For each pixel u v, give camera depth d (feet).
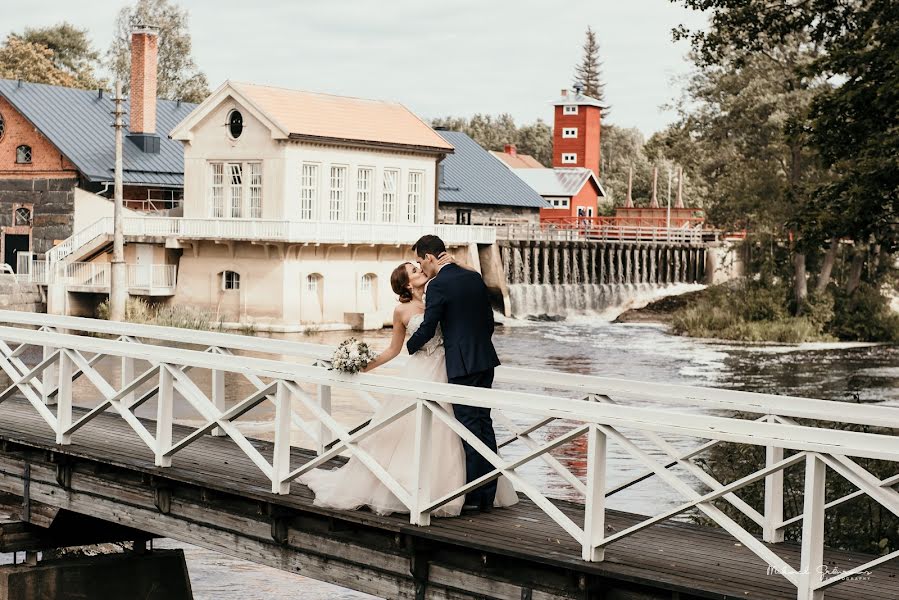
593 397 32.14
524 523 28.45
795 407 28.32
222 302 156.87
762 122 170.81
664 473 23.86
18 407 46.14
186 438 32.68
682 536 27.94
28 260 169.58
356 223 158.81
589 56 546.26
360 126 165.99
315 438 37.68
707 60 85.97
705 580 23.79
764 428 22.53
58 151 172.65
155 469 32.86
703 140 179.52
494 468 29.68
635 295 216.13
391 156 169.27
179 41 306.55
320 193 158.92
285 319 152.05
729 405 29.45
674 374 118.52
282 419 30.25
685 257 235.81
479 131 490.90
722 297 173.47
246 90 157.48
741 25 82.84
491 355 29.66
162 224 159.12
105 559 37.93
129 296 157.58
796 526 39.83
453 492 27.30
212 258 157.48
